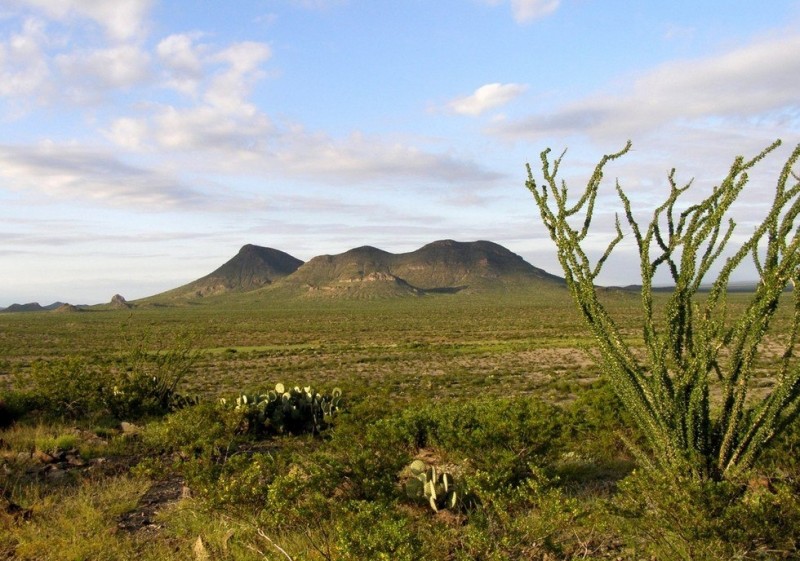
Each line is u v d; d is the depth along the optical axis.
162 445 11.05
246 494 6.48
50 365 15.73
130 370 17.05
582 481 8.71
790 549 4.97
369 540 4.86
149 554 6.16
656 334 6.10
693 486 5.02
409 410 11.32
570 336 68.62
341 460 7.78
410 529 6.16
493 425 9.41
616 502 5.83
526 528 5.52
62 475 9.23
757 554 5.03
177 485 9.04
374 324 112.94
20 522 7.02
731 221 5.67
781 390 5.46
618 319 86.31
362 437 9.02
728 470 5.66
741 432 5.80
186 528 6.87
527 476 8.59
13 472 9.22
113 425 14.22
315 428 13.64
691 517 4.95
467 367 40.47
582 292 6.39
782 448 7.49
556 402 22.86
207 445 10.16
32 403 15.01
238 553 5.95
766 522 4.81
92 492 8.30
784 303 80.69
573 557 5.48
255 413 13.37
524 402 11.16
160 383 16.62
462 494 7.53
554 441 9.18
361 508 5.73
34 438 11.76
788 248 5.37
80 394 15.19
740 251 5.64
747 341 5.64
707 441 5.86
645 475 5.55
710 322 5.78
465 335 77.81
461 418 10.20
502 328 90.81
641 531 5.46
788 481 6.46
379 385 30.16
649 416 6.09
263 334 87.94
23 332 91.62
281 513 6.12
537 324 97.56
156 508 7.92
